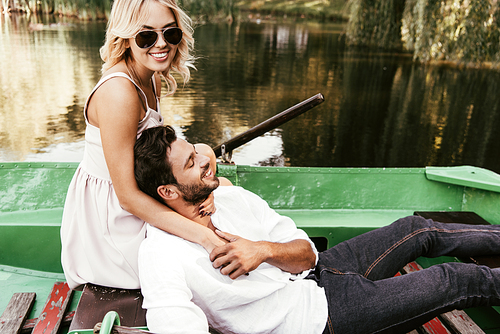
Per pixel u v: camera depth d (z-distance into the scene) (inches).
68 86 372.5
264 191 89.5
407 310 51.5
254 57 595.2
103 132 49.0
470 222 81.1
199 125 294.8
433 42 468.8
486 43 445.1
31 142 248.8
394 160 258.8
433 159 263.3
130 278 54.7
